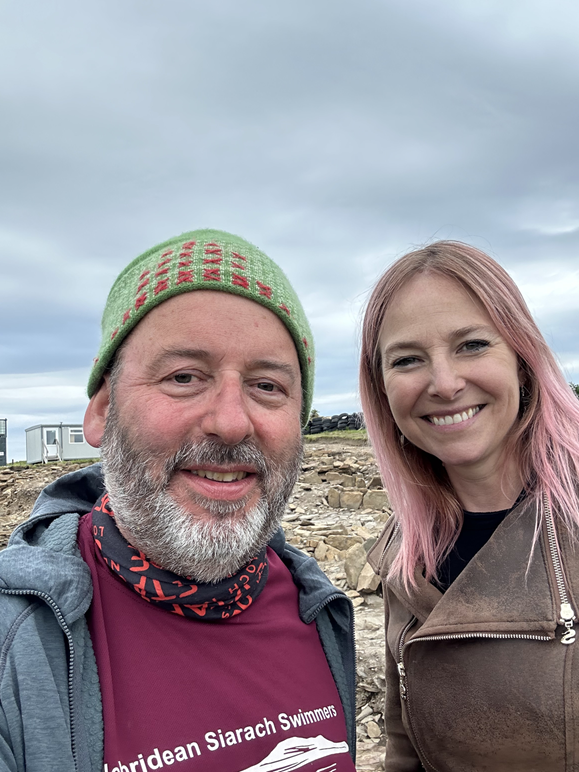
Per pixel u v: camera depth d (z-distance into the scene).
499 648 0.48
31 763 0.33
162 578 0.42
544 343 0.54
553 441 0.52
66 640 0.38
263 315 0.45
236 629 0.45
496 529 0.52
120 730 0.38
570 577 0.47
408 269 0.54
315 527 2.43
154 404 0.43
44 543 0.43
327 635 0.51
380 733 0.98
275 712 0.43
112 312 0.47
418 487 0.59
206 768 0.38
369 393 0.62
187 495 0.43
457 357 0.52
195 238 0.47
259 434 0.45
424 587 0.55
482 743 0.47
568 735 0.44
